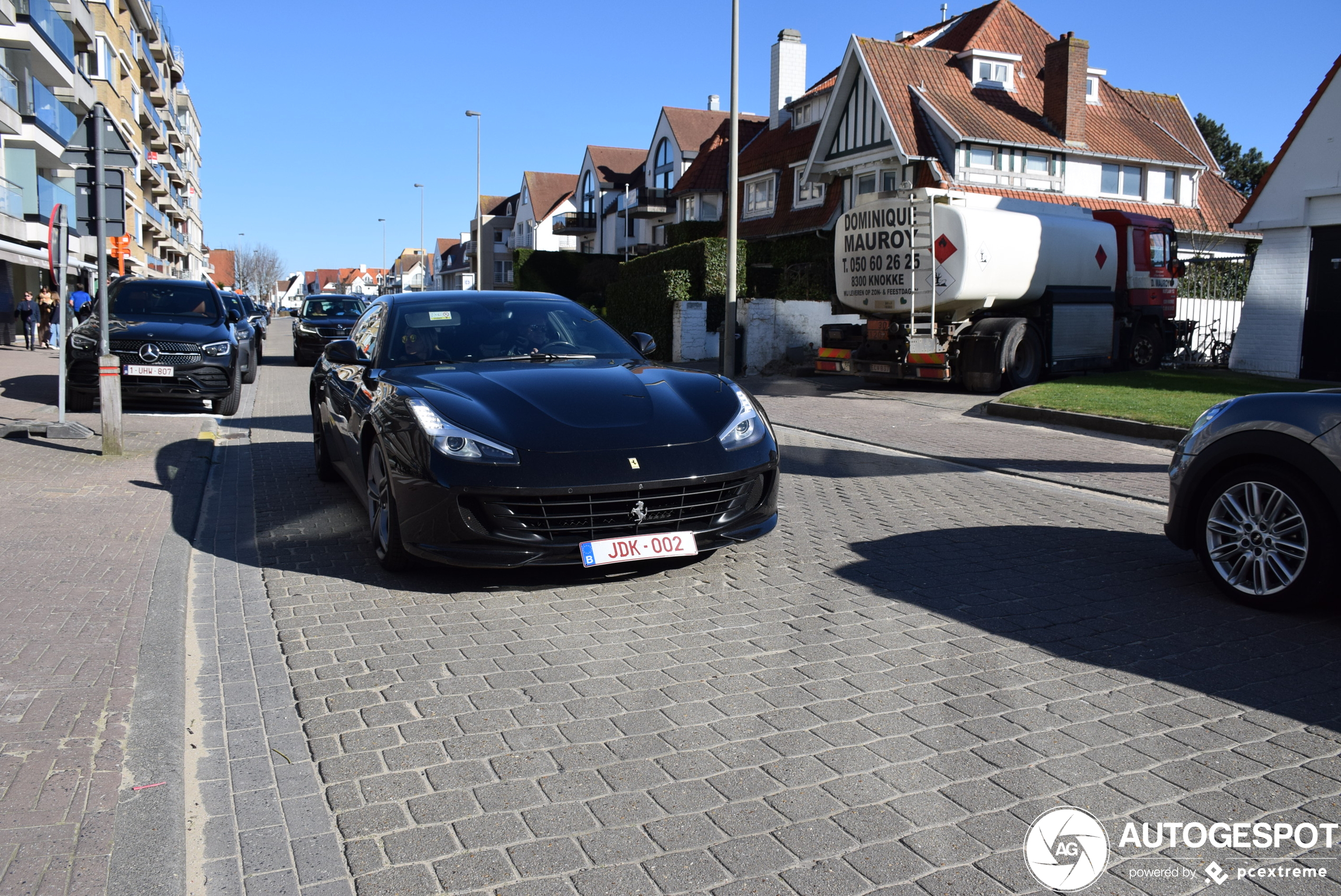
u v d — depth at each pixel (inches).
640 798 109.0
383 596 183.9
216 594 185.3
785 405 549.6
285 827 103.0
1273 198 622.5
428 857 97.3
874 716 130.6
